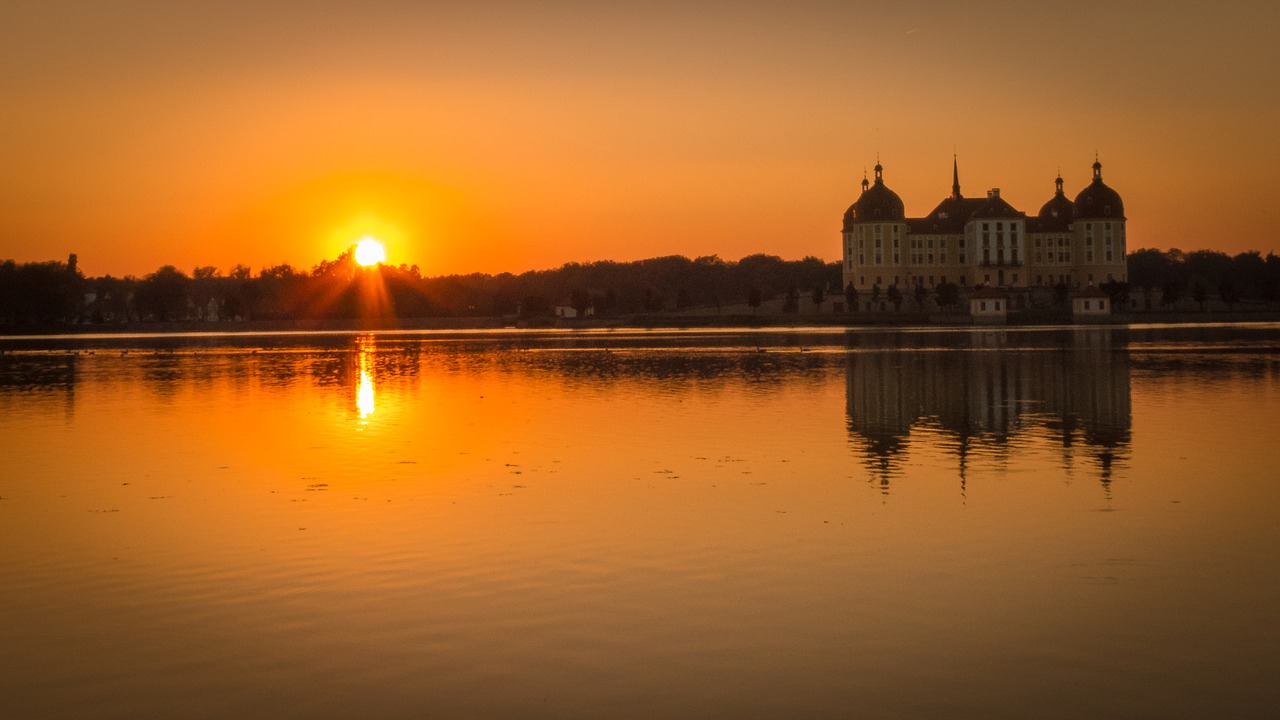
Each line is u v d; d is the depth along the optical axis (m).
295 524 26.08
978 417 46.19
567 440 40.28
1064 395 55.25
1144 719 14.88
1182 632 17.98
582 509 27.42
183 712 15.39
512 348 122.31
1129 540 23.73
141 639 18.14
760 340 133.62
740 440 39.75
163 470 34.31
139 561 22.80
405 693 15.91
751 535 24.48
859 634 18.02
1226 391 56.38
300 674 16.62
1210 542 23.52
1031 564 21.89
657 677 16.36
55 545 24.22
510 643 17.75
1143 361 81.31
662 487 30.31
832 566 21.86
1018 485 30.12
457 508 27.72
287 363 95.75
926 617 18.78
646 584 20.80
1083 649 17.30
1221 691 15.70
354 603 19.84
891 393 57.34
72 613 19.48
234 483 31.78
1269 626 18.19
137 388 67.50
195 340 164.12
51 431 44.81
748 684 16.09
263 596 20.31
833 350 104.00
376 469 34.03
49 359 104.38
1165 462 33.78
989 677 16.27
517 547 23.62
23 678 16.61
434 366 88.69
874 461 34.56
